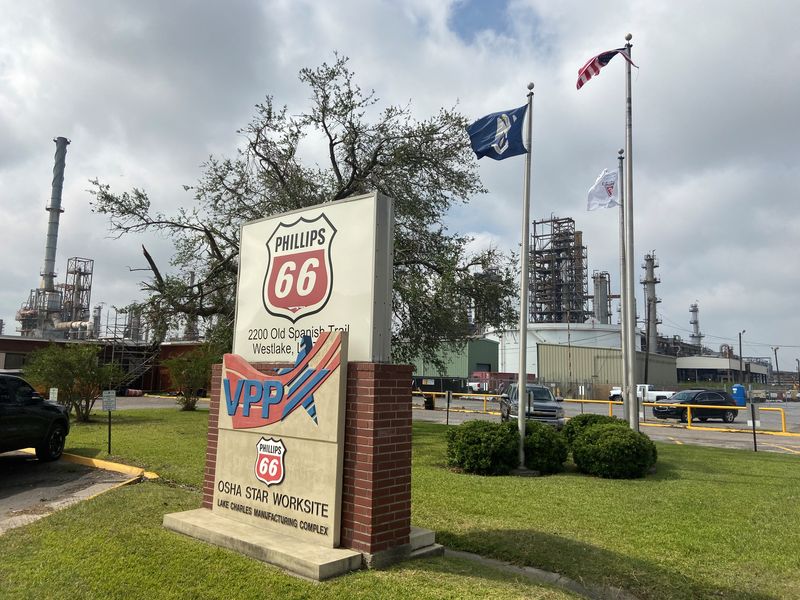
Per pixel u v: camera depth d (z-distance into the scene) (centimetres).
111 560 513
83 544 561
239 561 516
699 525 696
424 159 1816
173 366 2444
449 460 1136
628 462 1040
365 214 577
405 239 1856
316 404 557
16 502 808
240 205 1883
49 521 658
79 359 1842
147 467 1037
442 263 1750
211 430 682
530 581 498
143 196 1788
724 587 514
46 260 7581
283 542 536
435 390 5825
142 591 446
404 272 1844
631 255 1247
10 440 1032
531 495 859
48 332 6153
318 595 440
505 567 563
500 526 687
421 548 569
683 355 11469
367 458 521
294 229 646
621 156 1345
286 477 574
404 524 541
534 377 5944
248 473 615
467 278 1819
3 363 3653
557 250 8394
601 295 8912
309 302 613
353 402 541
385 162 1814
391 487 532
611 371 5597
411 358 1944
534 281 8450
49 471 1056
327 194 1909
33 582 464
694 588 511
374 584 462
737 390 3058
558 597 457
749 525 699
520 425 1105
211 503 662
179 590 448
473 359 6962
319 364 562
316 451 551
